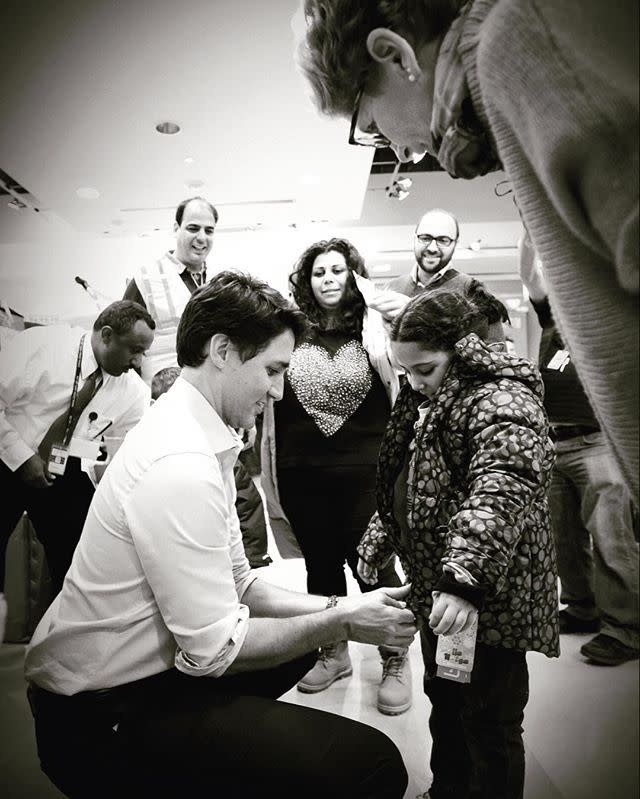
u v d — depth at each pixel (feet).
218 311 3.64
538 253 1.79
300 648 3.58
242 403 3.81
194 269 8.02
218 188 10.07
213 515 3.42
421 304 4.21
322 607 4.18
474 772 4.24
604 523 6.30
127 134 8.47
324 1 2.36
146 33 6.64
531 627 4.00
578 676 5.96
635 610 6.12
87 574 3.56
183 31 6.64
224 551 3.49
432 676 4.46
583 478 6.37
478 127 2.04
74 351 7.11
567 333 1.83
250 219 10.99
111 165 9.29
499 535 3.54
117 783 3.43
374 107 2.53
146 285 7.72
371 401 6.67
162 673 3.62
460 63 1.96
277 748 3.28
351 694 6.46
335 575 6.84
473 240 9.60
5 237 11.22
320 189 9.80
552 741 5.30
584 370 1.78
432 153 2.52
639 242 1.45
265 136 8.56
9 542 7.76
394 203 9.89
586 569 6.60
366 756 3.32
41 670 3.60
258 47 6.81
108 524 3.50
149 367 7.72
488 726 4.15
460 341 4.04
